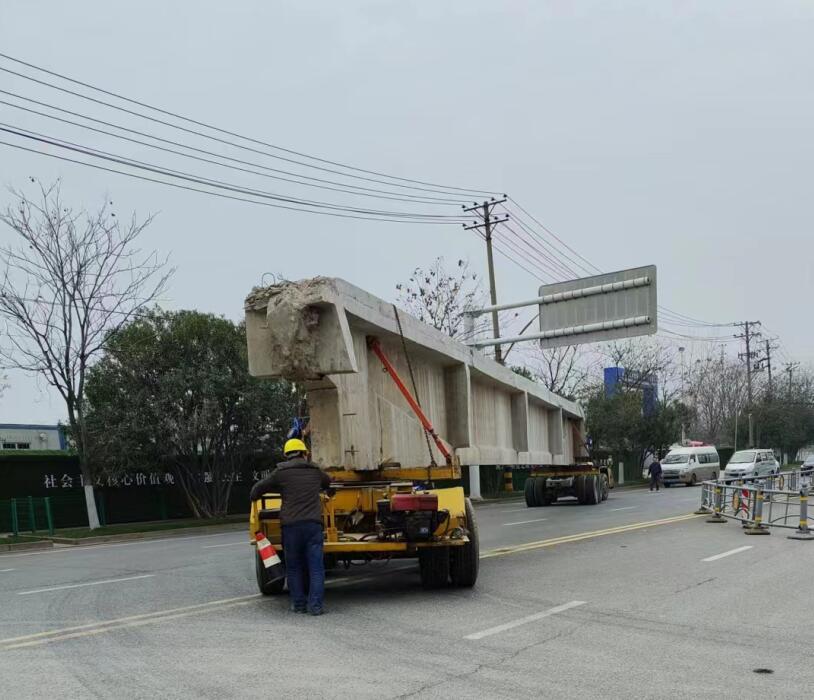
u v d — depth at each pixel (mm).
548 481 27891
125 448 24219
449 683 5586
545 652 6461
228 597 9484
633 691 5391
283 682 5652
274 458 28422
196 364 25641
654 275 25141
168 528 23500
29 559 16438
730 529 16781
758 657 6285
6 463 24266
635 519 19984
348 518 9289
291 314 8852
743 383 80438
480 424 16047
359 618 7930
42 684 5734
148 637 7254
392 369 10836
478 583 10039
